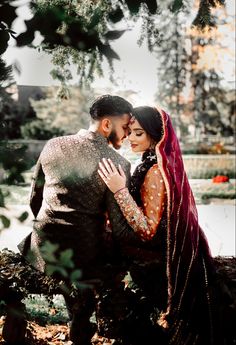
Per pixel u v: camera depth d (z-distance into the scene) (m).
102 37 1.70
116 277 2.71
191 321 2.82
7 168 1.52
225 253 6.59
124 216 2.63
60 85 2.55
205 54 22.06
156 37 2.25
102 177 2.57
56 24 1.60
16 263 2.85
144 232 2.65
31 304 3.99
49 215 2.64
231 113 26.12
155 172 2.76
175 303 2.80
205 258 2.94
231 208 10.84
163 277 2.82
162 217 2.82
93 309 2.75
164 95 25.38
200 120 26.17
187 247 2.82
